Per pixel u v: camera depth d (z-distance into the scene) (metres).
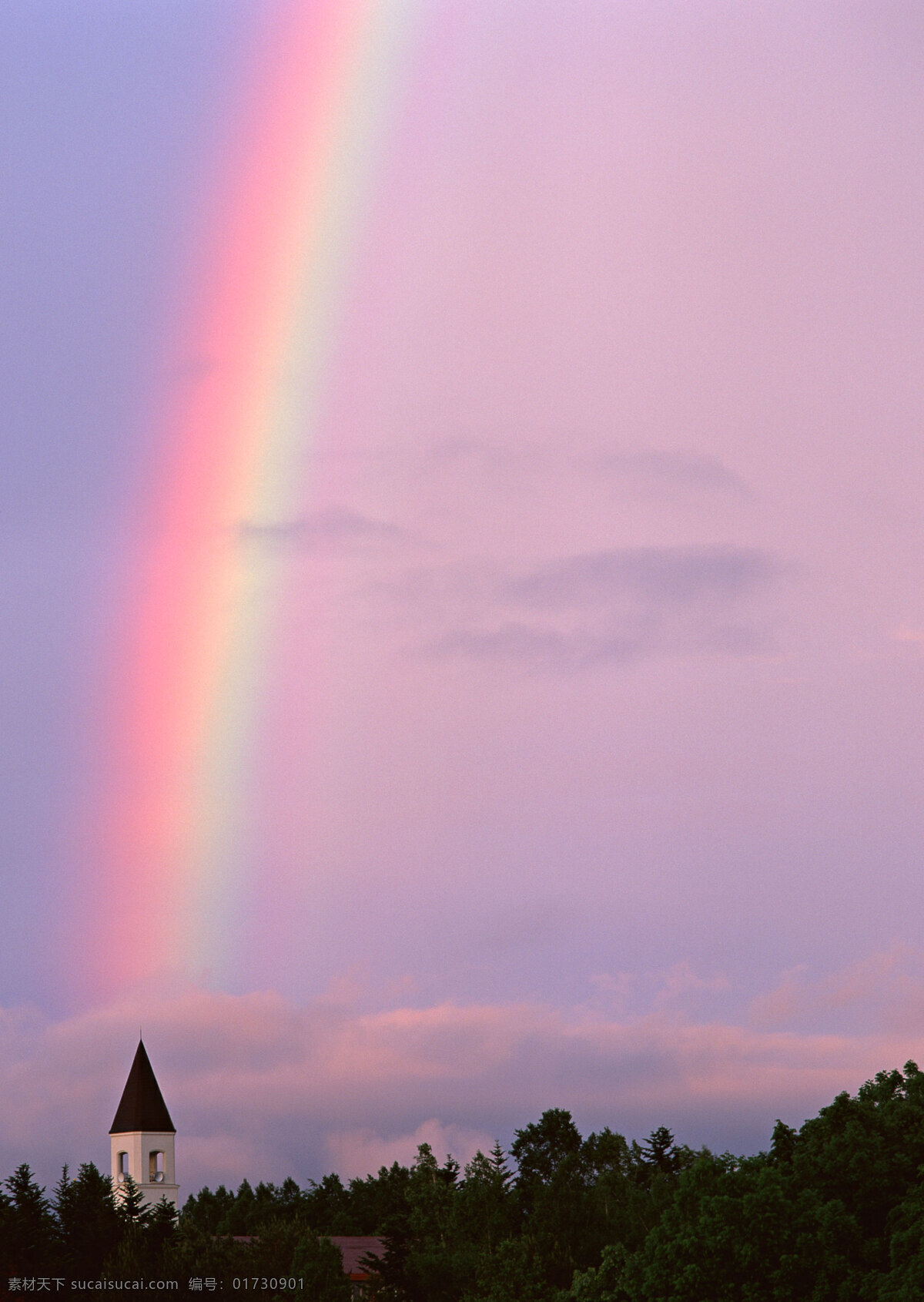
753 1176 66.81
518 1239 88.62
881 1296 57.69
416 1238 100.44
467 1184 98.81
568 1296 75.06
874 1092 78.38
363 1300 100.81
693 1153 96.94
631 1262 67.25
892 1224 63.81
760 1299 60.91
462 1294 89.81
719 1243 62.31
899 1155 69.62
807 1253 61.53
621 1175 102.12
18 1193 98.19
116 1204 106.75
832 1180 68.38
